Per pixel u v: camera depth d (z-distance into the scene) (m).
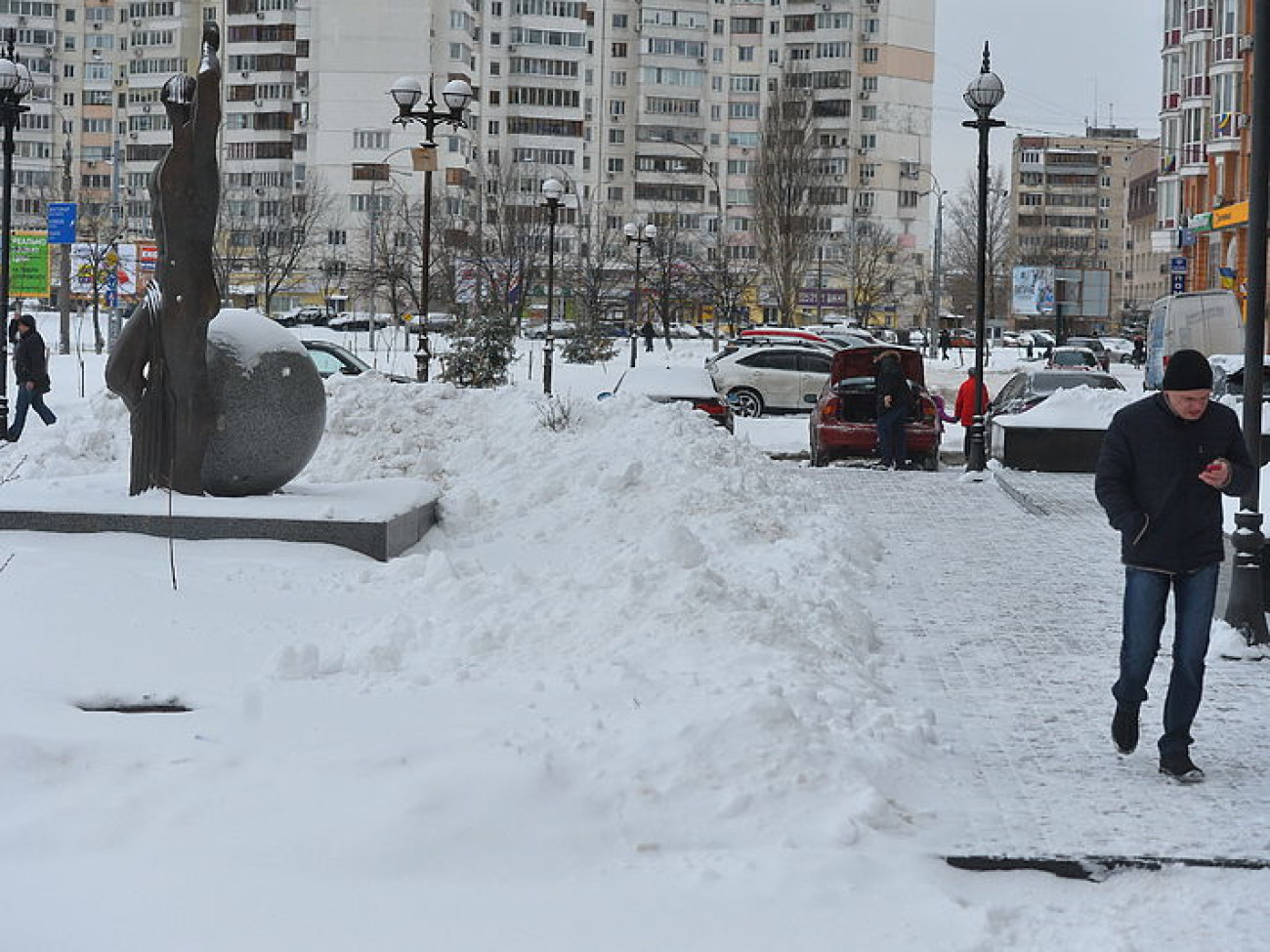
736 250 154.50
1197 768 9.31
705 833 8.08
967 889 7.67
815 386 48.62
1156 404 9.55
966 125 27.61
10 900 7.20
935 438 30.14
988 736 10.17
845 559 16.33
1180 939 6.98
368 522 15.27
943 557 17.88
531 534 17.30
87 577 13.12
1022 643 13.16
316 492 17.16
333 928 6.97
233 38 153.12
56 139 169.62
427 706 9.61
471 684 10.17
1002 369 80.69
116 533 15.23
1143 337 90.00
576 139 159.62
